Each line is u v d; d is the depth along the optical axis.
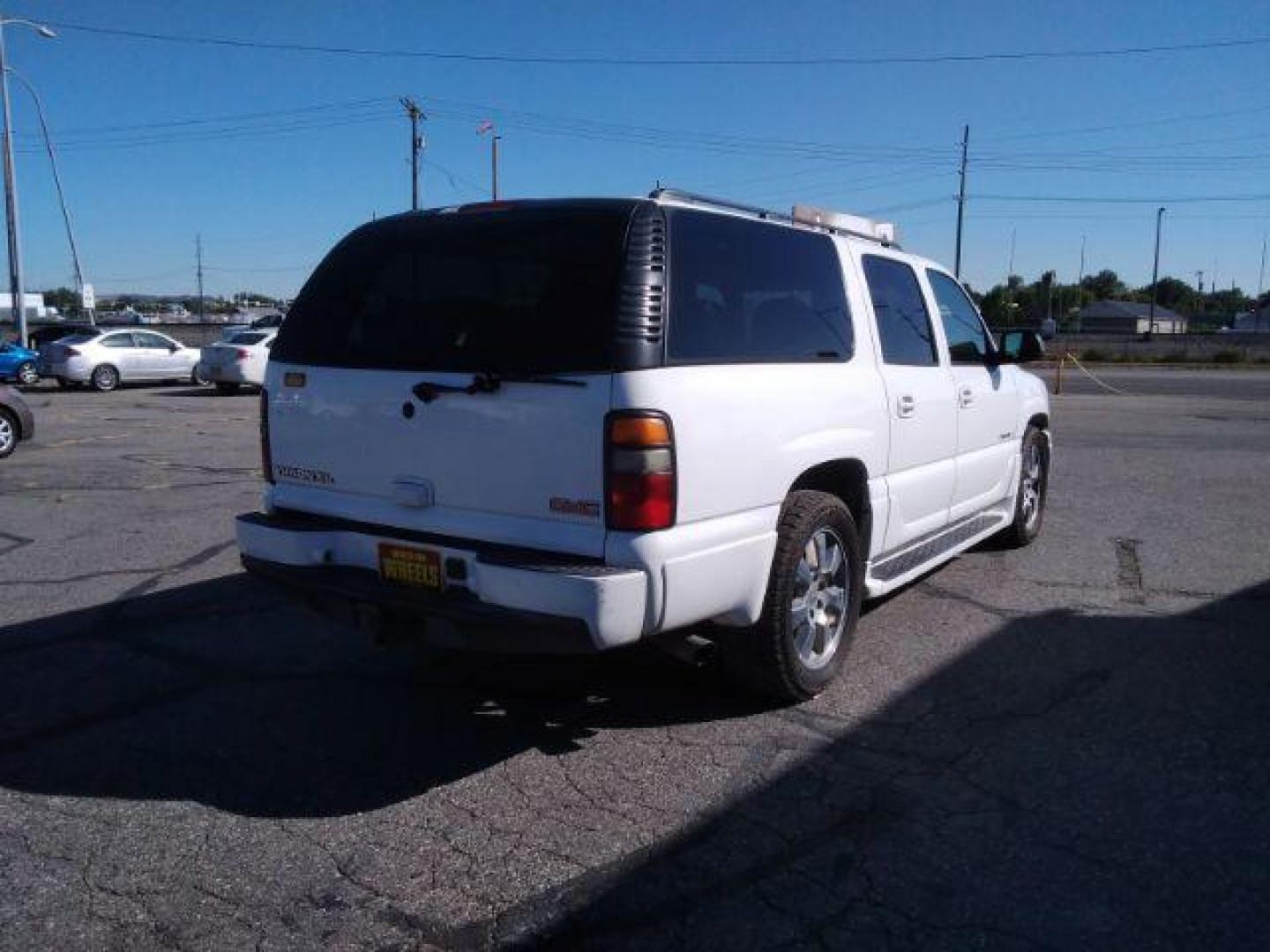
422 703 4.60
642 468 3.49
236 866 3.29
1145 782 3.80
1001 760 3.99
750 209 4.52
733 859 3.31
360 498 4.18
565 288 3.69
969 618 5.78
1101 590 6.37
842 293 4.82
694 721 4.39
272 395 4.48
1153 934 2.91
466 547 3.79
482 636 3.71
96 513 8.88
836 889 3.13
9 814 3.62
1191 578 6.66
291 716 4.47
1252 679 4.83
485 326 3.83
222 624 5.71
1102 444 14.26
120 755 4.09
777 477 4.09
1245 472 11.45
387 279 4.19
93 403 21.61
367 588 3.99
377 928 2.96
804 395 4.27
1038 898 3.08
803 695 4.49
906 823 3.52
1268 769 3.90
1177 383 31.03
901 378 5.14
